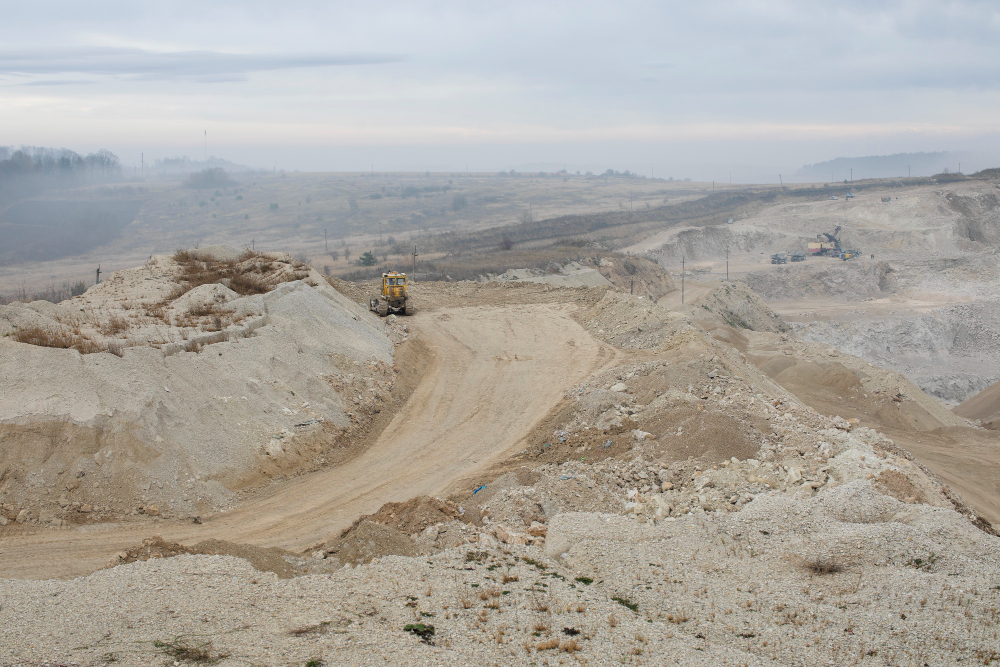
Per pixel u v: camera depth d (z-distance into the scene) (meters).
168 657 11.45
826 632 13.20
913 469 21.67
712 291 102.00
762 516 18.86
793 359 53.22
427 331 46.16
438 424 30.78
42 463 20.34
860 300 122.38
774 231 161.88
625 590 15.30
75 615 12.63
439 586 14.81
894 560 15.85
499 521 19.69
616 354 41.09
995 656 12.02
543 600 14.44
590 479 22.55
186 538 19.75
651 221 185.75
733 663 12.14
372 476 25.38
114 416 22.05
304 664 11.58
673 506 20.94
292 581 14.80
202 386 25.81
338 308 39.41
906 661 12.13
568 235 162.00
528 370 38.12
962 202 181.12
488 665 11.93
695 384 30.41
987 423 48.50
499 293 59.41
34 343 24.44
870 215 174.00
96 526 19.70
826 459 22.33
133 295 37.91
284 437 26.08
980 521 21.14
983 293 116.12
